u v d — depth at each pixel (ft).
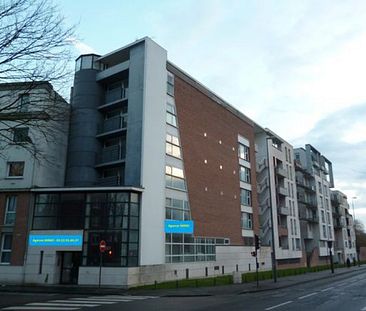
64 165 106.11
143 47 102.99
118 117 106.83
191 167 116.37
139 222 91.71
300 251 201.16
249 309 45.75
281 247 178.29
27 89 40.09
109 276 85.30
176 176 108.78
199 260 113.39
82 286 84.02
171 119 110.32
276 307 47.67
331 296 61.82
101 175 107.76
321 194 256.93
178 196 108.27
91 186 93.81
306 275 128.77
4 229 94.53
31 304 52.54
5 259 93.66
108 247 85.10
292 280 103.65
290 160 211.82
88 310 46.19
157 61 106.32
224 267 125.59
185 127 116.26
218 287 80.94
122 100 104.37
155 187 98.84
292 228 197.16
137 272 87.76
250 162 158.10
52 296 65.21
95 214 90.89
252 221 151.33
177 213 106.73
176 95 114.32
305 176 240.32
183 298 62.59
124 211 89.45
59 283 89.81
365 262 279.69
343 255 286.87
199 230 115.44
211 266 118.52
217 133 134.92
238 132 151.74
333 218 291.58
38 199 95.04
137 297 64.08
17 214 94.12
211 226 122.21
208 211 121.80
